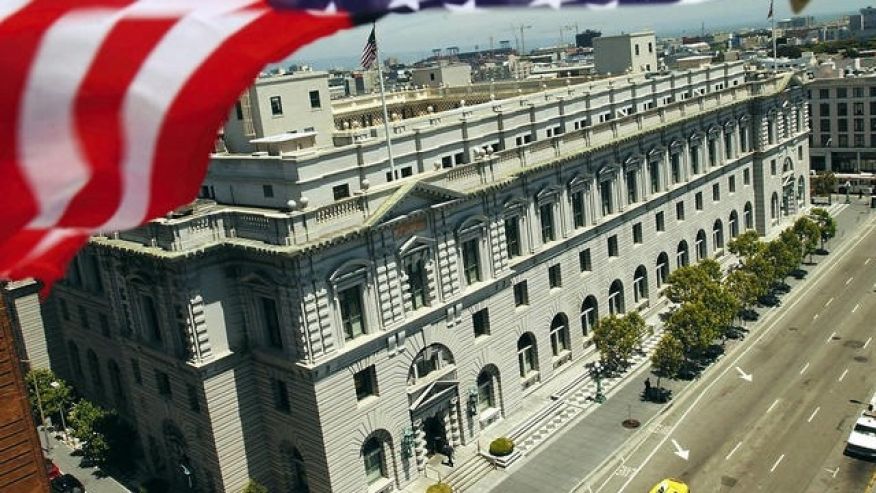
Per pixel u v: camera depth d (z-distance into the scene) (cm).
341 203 5497
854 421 6375
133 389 6712
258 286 5644
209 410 5738
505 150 6856
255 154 6053
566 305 7700
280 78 6844
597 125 7888
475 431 6594
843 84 15062
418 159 6384
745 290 8512
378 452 5991
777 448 6106
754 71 11825
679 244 9469
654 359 7112
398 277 5888
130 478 6781
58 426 7994
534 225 7206
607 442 6481
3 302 3588
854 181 14975
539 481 6038
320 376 5447
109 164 1100
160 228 5581
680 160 9331
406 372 5997
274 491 6178
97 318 7644
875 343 7838
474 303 6531
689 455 6156
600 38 11044
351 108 9562
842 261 10638
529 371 7406
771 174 11319
